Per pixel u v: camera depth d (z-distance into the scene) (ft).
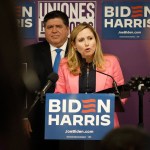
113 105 11.79
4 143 1.93
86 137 11.87
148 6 20.95
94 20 20.90
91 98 11.80
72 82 15.23
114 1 20.85
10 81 1.96
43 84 20.43
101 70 15.48
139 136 2.75
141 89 13.05
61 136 11.89
